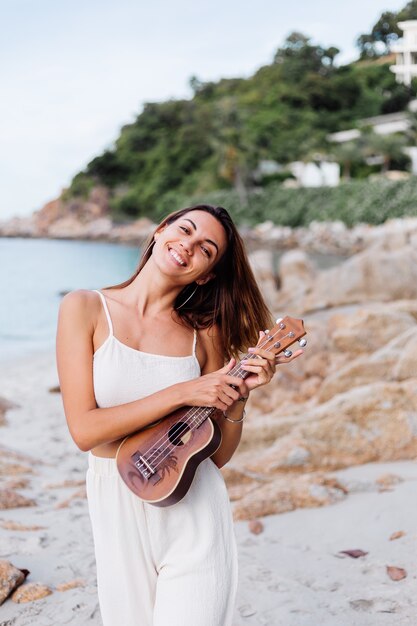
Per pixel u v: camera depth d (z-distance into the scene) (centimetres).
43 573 370
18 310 2680
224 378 223
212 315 256
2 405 1048
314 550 409
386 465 544
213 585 219
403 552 391
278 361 228
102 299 238
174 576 220
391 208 5456
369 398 576
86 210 8925
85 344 229
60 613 325
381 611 329
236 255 253
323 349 924
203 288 257
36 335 2077
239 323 260
